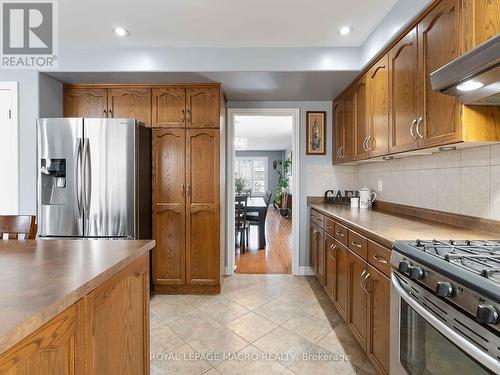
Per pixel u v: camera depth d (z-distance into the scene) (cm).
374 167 295
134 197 257
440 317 100
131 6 193
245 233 513
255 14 202
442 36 144
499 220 149
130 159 256
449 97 140
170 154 288
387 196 267
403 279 127
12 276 89
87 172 255
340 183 349
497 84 112
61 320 76
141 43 246
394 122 194
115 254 117
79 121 255
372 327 165
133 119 258
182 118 286
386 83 205
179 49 252
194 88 286
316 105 348
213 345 202
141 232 269
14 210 261
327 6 192
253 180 1168
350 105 284
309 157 349
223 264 331
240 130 671
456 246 121
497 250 115
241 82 281
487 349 80
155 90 286
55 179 259
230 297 283
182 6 193
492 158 152
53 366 73
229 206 350
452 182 181
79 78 271
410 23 172
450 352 99
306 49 251
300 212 350
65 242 142
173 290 291
